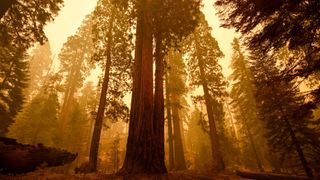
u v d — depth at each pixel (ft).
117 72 56.70
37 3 42.96
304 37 18.95
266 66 55.62
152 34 37.19
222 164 54.85
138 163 27.07
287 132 54.03
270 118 54.29
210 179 29.17
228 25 20.29
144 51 35.12
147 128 29.35
